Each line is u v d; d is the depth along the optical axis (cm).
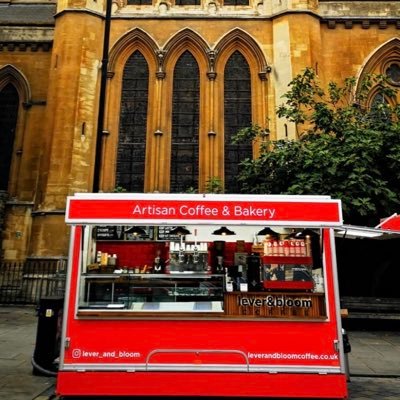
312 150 1518
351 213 1470
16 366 886
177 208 726
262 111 2139
